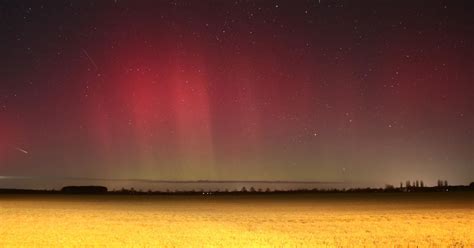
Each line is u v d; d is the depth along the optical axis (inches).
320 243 881.5
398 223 1138.7
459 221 1167.0
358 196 2124.8
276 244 873.5
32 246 852.0
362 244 869.2
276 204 1750.7
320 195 2235.5
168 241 908.0
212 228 1084.5
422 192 2293.3
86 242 893.8
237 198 2082.9
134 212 1435.8
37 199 1963.6
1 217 1279.5
